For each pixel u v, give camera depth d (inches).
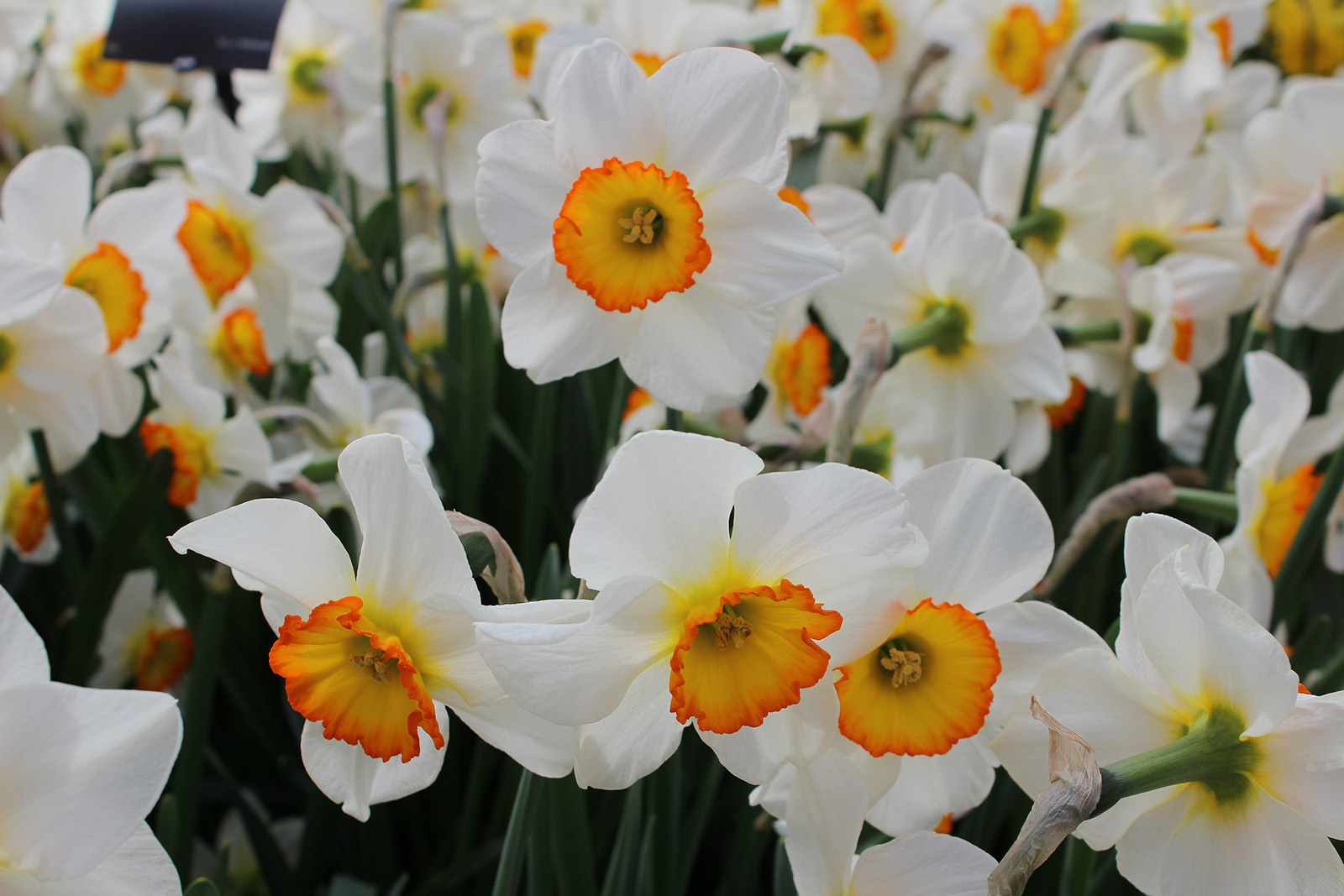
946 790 21.5
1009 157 33.2
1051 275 31.2
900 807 21.5
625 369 22.3
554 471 35.7
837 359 36.2
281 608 20.8
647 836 23.7
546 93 30.0
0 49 44.2
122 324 27.6
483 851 27.5
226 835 30.4
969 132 45.5
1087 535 24.4
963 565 21.2
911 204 30.7
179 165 40.7
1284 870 19.9
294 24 43.6
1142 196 30.8
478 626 19.3
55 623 33.1
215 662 26.6
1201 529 29.3
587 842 23.4
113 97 49.3
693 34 34.7
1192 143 34.9
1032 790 20.8
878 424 28.3
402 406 31.2
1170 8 33.0
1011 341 27.0
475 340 30.2
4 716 19.2
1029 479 31.5
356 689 20.3
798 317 32.3
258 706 30.5
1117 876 24.1
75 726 19.2
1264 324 28.1
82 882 19.5
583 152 21.8
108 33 35.9
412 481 19.7
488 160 21.9
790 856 20.3
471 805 28.0
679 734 20.5
